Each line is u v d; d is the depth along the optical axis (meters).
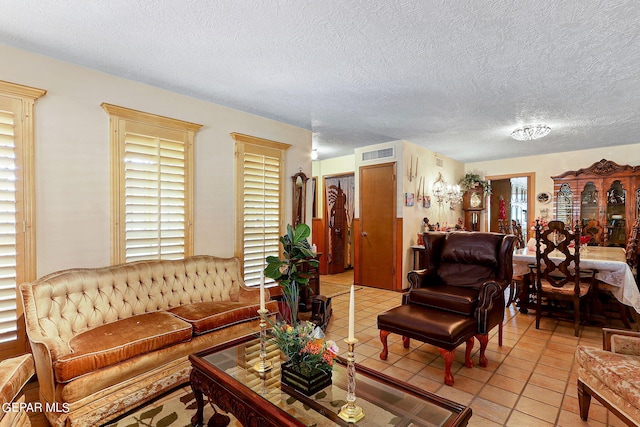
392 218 5.46
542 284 3.82
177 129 3.35
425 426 1.37
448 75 2.88
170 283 3.00
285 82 3.07
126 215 2.98
